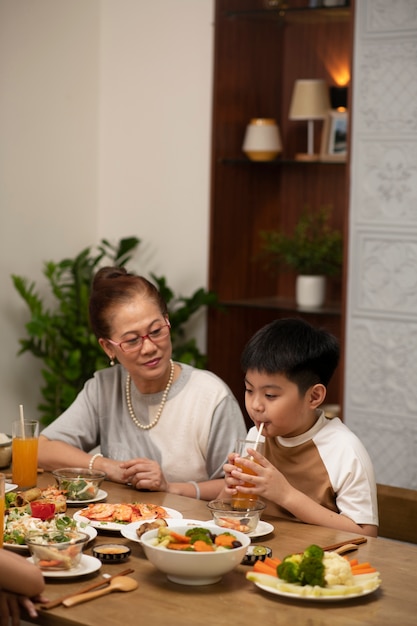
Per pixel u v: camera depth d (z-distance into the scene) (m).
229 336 4.79
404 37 3.93
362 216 4.10
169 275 4.84
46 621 1.61
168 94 4.78
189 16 4.68
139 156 4.90
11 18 4.48
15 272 4.62
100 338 2.56
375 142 4.05
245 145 4.61
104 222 5.02
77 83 4.87
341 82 4.73
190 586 1.73
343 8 4.30
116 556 1.85
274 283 5.02
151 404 2.62
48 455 2.62
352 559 1.90
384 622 1.58
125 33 4.90
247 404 2.20
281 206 5.00
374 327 4.10
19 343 4.68
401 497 2.27
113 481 2.53
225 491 2.09
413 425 4.02
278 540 2.00
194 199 4.73
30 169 4.66
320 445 2.21
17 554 1.75
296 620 1.58
